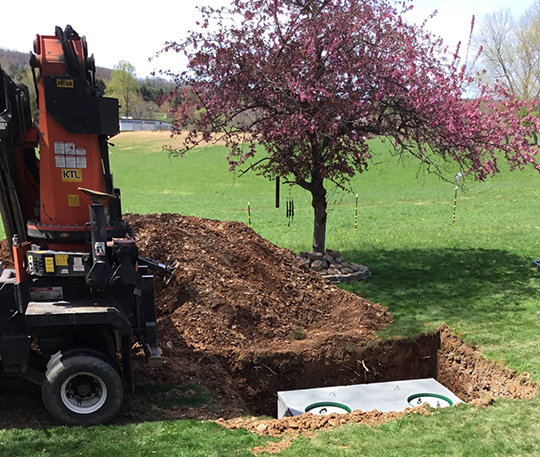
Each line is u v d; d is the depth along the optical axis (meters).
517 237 17.88
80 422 5.46
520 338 8.62
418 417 6.10
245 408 7.16
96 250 5.39
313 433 5.79
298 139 10.86
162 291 9.55
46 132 5.42
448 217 25.19
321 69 11.48
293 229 23.28
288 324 9.50
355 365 8.57
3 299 5.51
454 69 11.69
